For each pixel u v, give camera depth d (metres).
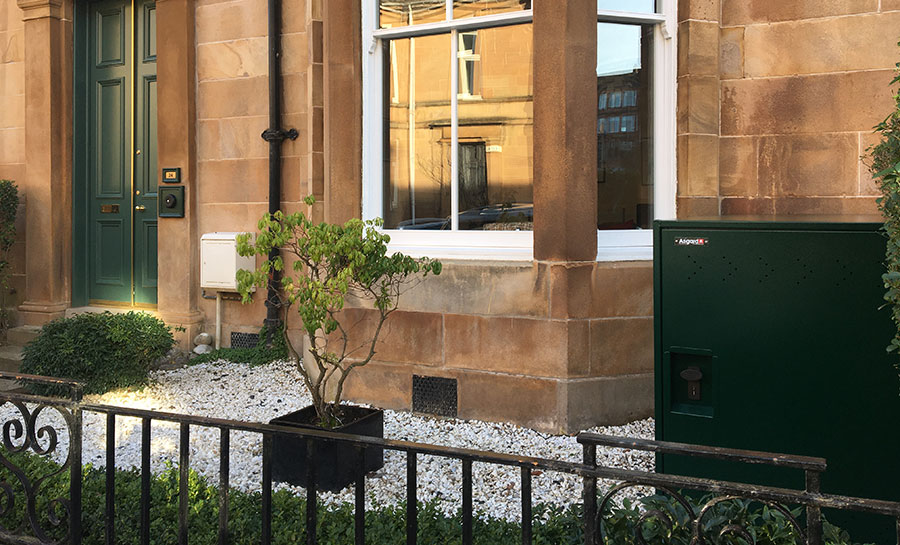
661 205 4.81
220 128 6.71
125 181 7.35
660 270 3.08
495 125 4.87
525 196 4.79
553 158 4.41
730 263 2.94
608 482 3.64
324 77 5.23
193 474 3.29
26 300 7.60
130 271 7.34
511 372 4.59
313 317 3.47
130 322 5.63
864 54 4.46
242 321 6.66
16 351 7.09
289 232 3.47
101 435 4.54
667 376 3.06
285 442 3.68
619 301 4.53
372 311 5.03
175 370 6.14
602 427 4.49
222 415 4.93
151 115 7.18
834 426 2.76
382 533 2.72
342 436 2.23
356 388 5.10
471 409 4.72
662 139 4.80
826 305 2.77
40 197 7.36
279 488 3.61
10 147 7.62
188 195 6.76
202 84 6.78
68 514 2.63
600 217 4.73
